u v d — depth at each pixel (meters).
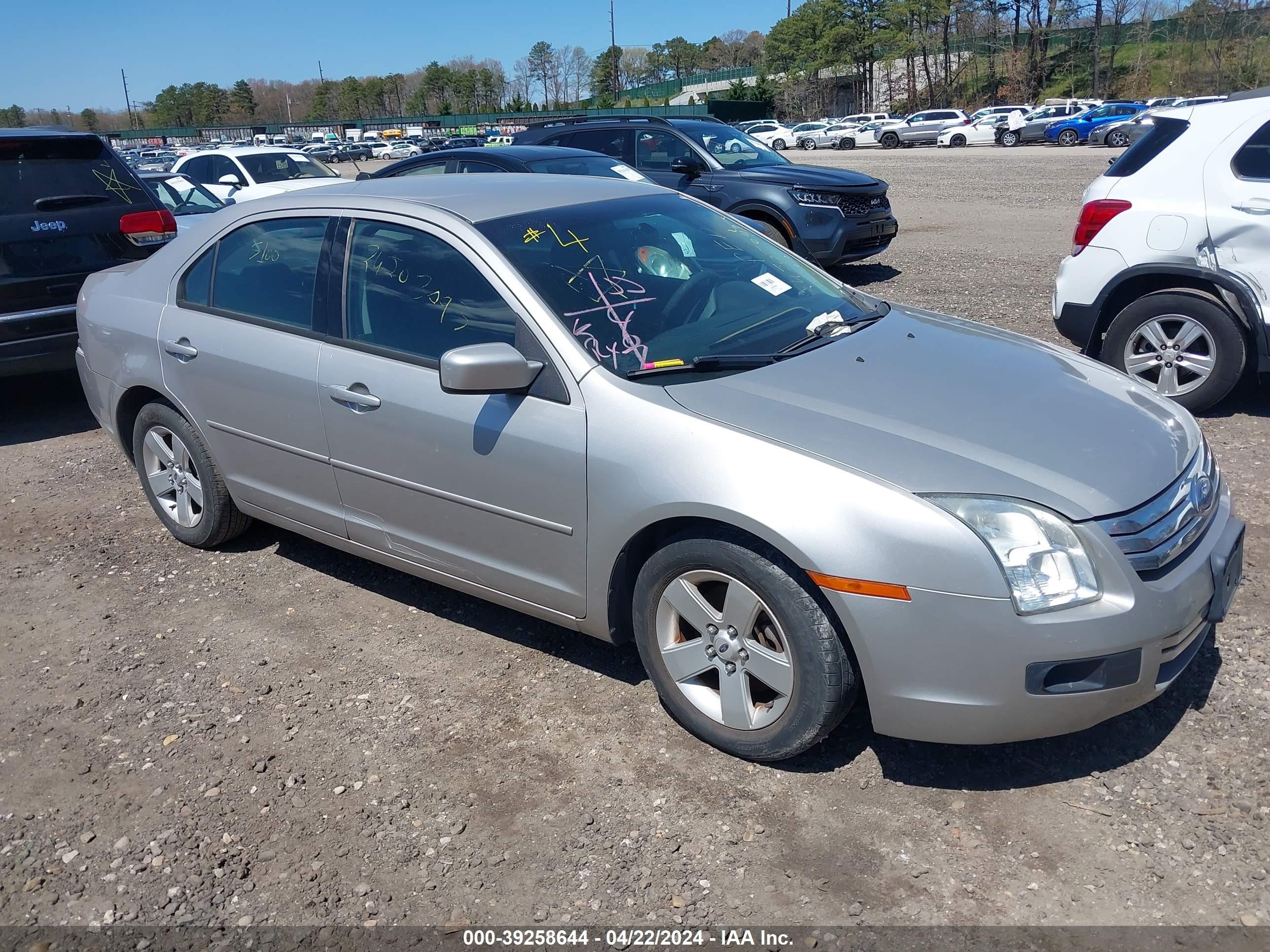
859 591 2.68
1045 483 2.73
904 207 18.12
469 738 3.31
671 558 3.05
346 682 3.67
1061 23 77.62
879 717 2.81
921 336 3.71
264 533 5.02
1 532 5.19
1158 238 5.86
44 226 6.59
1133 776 2.95
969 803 2.88
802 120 88.50
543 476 3.23
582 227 3.77
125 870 2.80
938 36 82.81
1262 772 2.92
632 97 113.69
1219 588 2.93
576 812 2.93
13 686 3.75
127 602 4.37
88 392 5.15
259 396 4.07
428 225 3.66
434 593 4.33
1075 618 2.64
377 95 151.62
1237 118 5.64
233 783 3.14
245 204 4.44
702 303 3.63
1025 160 32.72
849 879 2.63
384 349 3.67
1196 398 5.93
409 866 2.76
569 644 3.86
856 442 2.85
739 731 3.06
